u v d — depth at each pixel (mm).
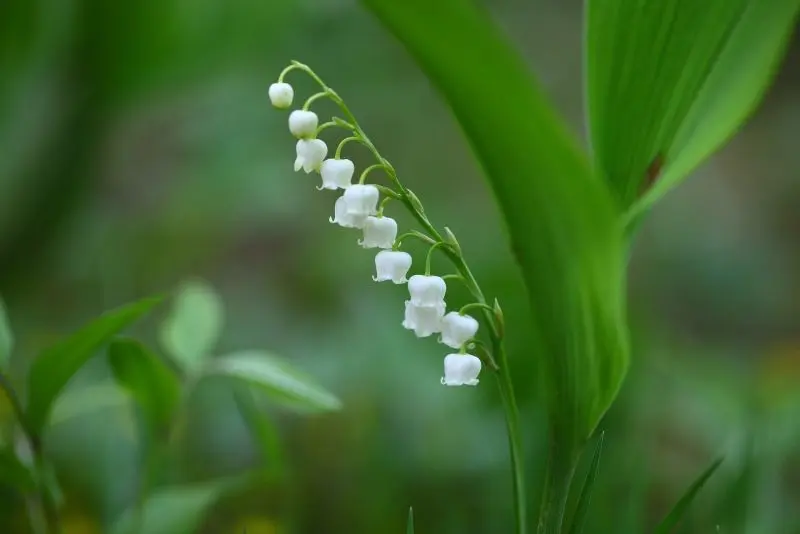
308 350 1172
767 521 740
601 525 736
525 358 873
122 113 1189
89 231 1229
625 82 606
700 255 1647
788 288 1639
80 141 1136
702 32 601
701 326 1561
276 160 1479
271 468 700
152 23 1124
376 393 961
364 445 880
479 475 832
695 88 604
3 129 1129
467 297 983
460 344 601
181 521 677
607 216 568
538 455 780
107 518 789
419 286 598
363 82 1589
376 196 599
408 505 822
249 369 682
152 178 1547
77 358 645
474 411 883
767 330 1562
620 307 584
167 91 1255
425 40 558
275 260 1486
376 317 1102
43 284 1177
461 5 547
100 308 1187
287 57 1505
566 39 2027
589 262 579
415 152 1647
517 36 2023
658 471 908
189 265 1443
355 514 832
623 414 797
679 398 1043
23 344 1056
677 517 619
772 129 2000
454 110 571
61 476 829
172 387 680
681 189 1783
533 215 578
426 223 604
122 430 831
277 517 810
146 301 636
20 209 1131
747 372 1188
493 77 555
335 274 1348
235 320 1309
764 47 592
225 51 1259
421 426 890
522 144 564
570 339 596
